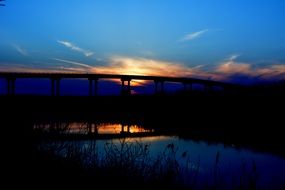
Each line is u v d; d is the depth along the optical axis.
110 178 8.45
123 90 74.19
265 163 14.71
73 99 69.69
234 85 90.19
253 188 9.80
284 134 25.34
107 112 61.44
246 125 32.78
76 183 7.83
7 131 10.57
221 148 19.39
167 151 17.11
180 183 9.54
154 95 67.44
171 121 42.53
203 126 34.78
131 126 36.22
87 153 10.59
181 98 58.81
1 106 15.80
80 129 13.70
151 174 9.28
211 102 50.41
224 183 10.44
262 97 44.34
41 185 7.30
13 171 7.74
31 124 12.00
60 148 10.35
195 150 18.42
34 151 9.63
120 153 10.49
